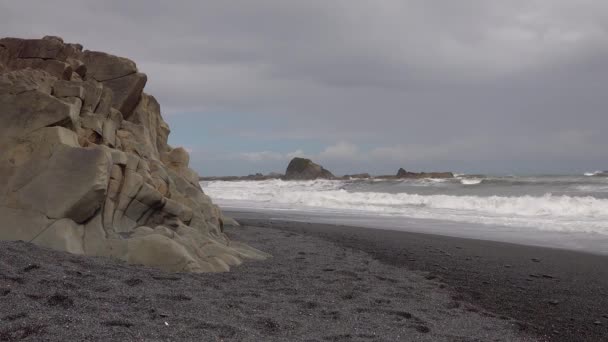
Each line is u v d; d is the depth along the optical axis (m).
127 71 11.66
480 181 39.38
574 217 19.78
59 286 5.68
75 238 7.80
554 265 10.46
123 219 8.80
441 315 6.57
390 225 17.84
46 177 8.11
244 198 34.25
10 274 5.75
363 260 10.66
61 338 4.21
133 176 9.04
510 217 20.08
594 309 7.26
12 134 8.58
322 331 5.43
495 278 9.20
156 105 13.66
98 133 9.52
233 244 11.01
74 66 11.04
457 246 12.83
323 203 28.31
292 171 78.06
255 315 5.78
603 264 10.55
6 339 4.09
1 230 7.66
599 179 35.16
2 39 10.75
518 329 6.18
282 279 8.11
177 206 9.69
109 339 4.32
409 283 8.51
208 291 6.70
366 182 47.66
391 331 5.61
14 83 8.92
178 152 12.91
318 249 11.91
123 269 7.12
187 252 8.13
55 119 8.67
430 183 41.16
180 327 4.90
